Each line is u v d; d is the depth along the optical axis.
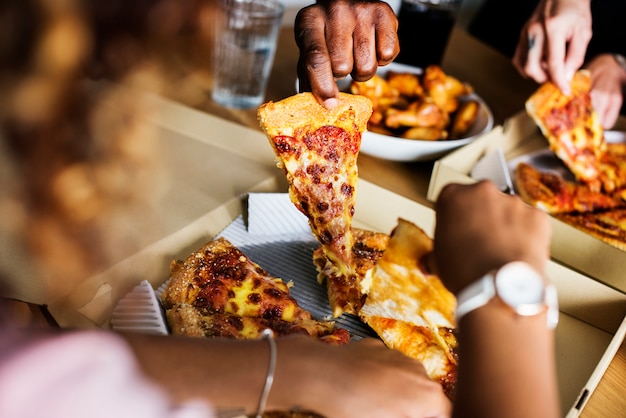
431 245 0.63
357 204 0.85
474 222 0.48
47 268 0.30
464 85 1.09
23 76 0.25
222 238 0.73
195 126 0.95
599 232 0.89
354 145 0.68
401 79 1.06
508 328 0.43
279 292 0.68
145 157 0.29
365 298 0.67
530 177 0.96
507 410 0.41
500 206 0.49
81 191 0.28
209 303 0.66
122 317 0.62
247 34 0.97
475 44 1.42
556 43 1.02
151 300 0.63
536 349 0.43
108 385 0.36
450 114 1.07
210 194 0.83
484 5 1.51
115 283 0.65
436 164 0.87
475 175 0.95
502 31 1.47
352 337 0.68
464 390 0.43
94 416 0.35
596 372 0.66
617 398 0.68
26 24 0.24
